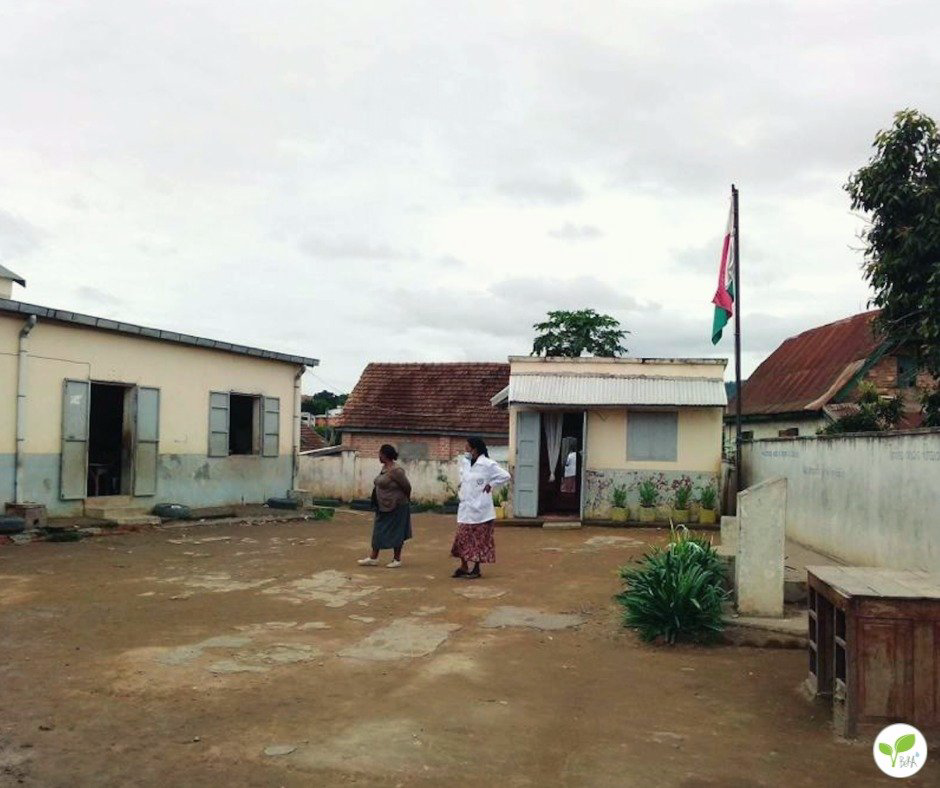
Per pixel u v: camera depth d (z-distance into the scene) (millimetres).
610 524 18547
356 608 8766
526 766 4629
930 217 12227
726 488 19922
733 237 15891
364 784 4320
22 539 13328
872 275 12875
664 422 18969
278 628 7770
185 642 7164
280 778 4363
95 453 18125
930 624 4953
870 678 5008
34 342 14461
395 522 11703
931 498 8219
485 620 8297
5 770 4395
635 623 7570
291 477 21297
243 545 13977
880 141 12633
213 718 5250
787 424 23391
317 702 5605
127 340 16312
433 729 5141
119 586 9844
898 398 16734
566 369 19688
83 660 6535
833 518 11484
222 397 18875
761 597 7668
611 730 5238
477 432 27750
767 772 4594
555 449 19531
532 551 13906
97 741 4836
